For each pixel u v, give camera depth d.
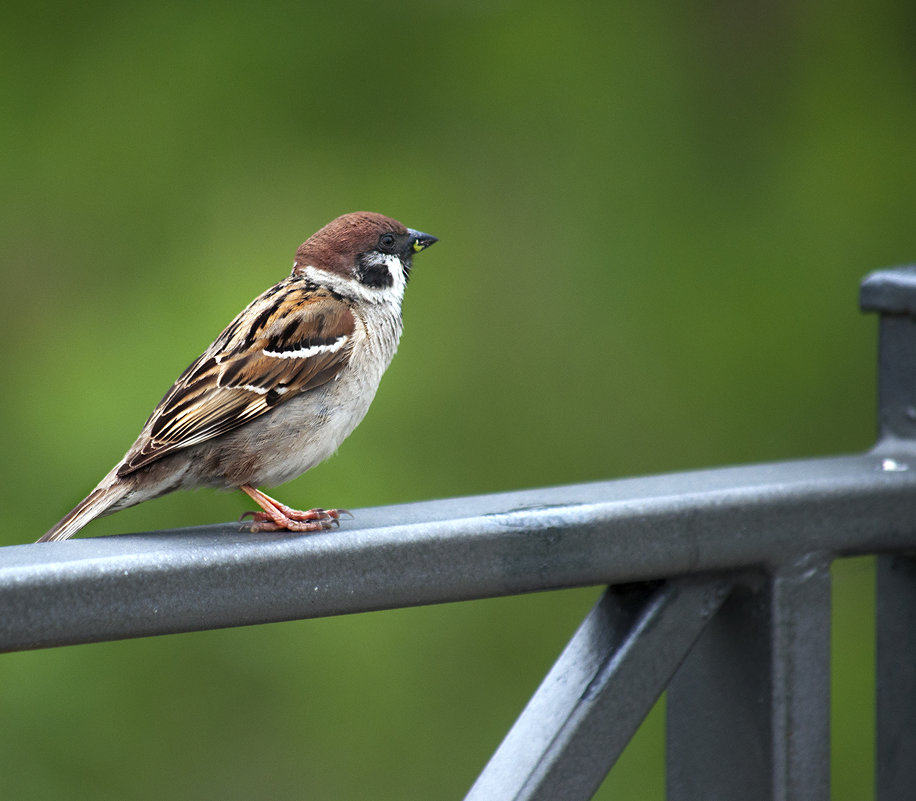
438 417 12.59
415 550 3.40
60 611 3.07
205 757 10.90
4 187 12.64
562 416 12.99
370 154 13.38
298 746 10.98
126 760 10.77
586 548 3.52
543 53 13.98
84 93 13.09
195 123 13.12
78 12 13.38
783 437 13.34
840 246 13.84
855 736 11.88
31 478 11.23
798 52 14.65
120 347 11.74
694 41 14.38
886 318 4.34
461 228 13.32
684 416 13.23
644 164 13.98
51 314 12.11
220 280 12.15
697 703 3.84
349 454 12.06
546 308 13.29
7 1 13.26
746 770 3.79
